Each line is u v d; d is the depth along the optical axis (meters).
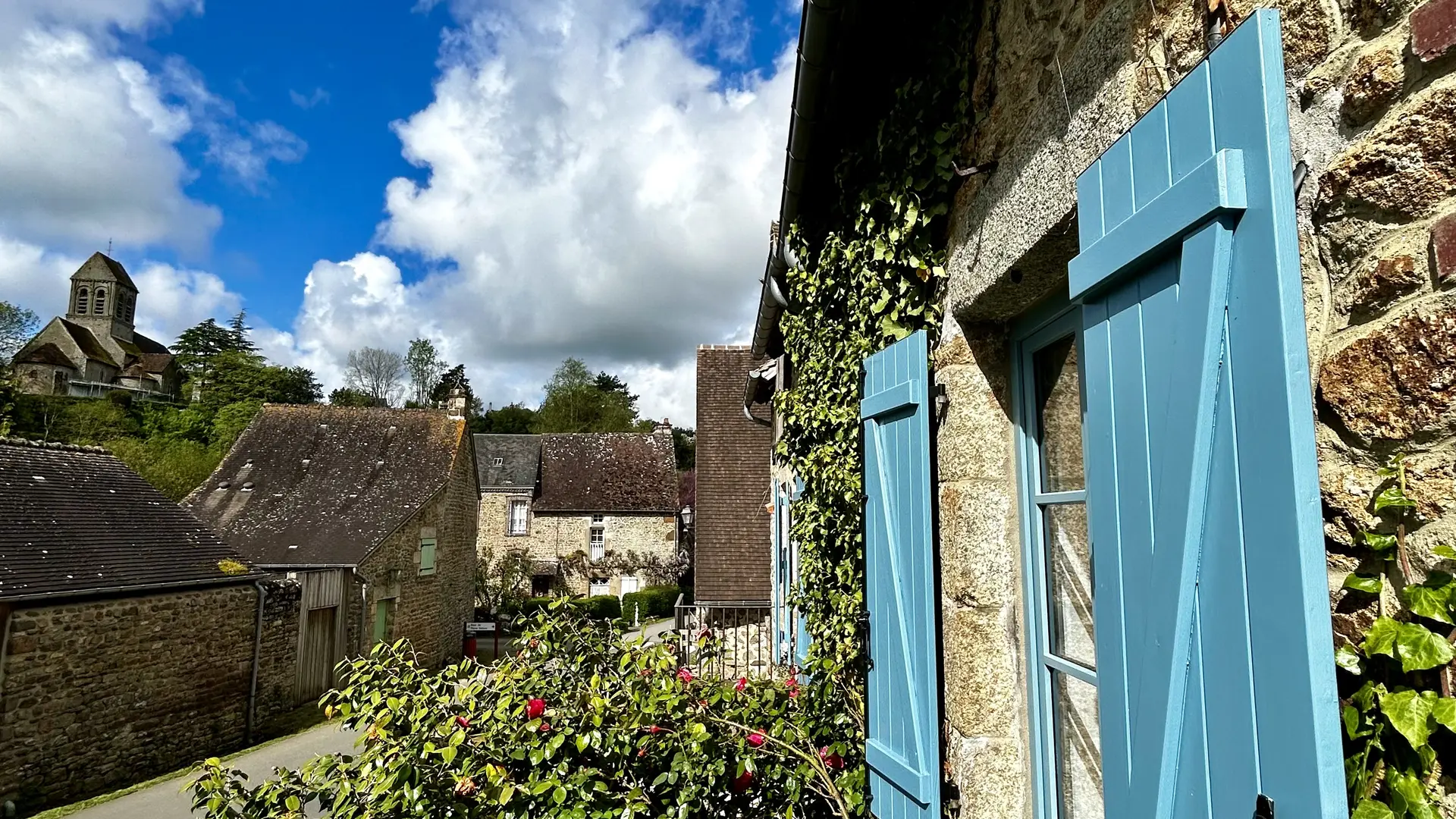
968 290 2.15
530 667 3.17
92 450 13.27
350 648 15.49
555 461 31.42
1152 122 1.15
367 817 2.70
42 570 9.74
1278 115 0.90
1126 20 1.41
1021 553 2.11
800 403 4.11
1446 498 0.85
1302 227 1.08
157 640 10.83
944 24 2.41
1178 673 1.01
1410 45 0.92
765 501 10.98
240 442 20.31
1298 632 0.81
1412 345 0.90
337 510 18.14
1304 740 0.80
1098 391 1.27
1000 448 2.18
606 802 2.75
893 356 2.51
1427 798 0.84
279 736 12.50
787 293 5.07
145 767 10.45
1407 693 0.86
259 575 12.97
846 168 3.33
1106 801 1.21
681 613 9.77
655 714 2.84
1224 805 0.92
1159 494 1.07
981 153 2.14
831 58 2.81
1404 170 0.92
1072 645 1.89
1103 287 1.26
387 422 21.09
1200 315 0.99
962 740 2.08
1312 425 0.84
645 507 29.88
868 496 2.70
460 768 2.77
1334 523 1.01
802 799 2.88
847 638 3.22
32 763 9.11
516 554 28.39
